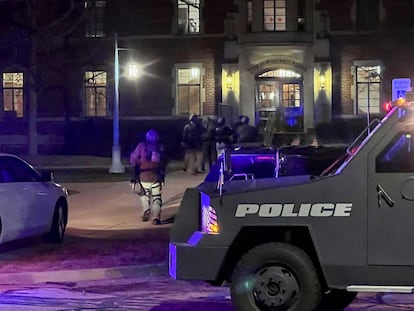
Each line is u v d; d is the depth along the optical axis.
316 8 45.78
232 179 10.39
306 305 8.11
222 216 8.26
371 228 7.95
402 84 17.45
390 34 45.62
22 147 48.41
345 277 8.01
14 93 49.00
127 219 18.89
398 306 9.84
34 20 39.84
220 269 8.25
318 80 45.44
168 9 47.22
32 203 14.12
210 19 46.78
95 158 39.66
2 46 45.72
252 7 45.94
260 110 46.59
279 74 46.59
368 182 7.97
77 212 20.38
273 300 8.19
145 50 47.53
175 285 11.60
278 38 45.22
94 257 13.42
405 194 7.89
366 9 45.91
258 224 8.16
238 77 46.03
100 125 47.94
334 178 8.05
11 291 11.15
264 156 12.50
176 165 37.19
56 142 48.22
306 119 45.72
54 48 45.16
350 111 45.94
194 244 8.30
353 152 8.47
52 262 12.97
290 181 8.48
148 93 47.62
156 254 13.67
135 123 47.69
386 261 7.92
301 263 8.12
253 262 8.24
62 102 48.25
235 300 8.29
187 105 47.62
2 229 13.19
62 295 10.83
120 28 47.50
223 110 45.03
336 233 8.02
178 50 47.28
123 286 11.57
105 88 48.16
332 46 46.09
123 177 31.06
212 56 46.94
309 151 12.76
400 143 7.98
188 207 8.71
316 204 8.06
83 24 47.41
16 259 13.31
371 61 45.78
